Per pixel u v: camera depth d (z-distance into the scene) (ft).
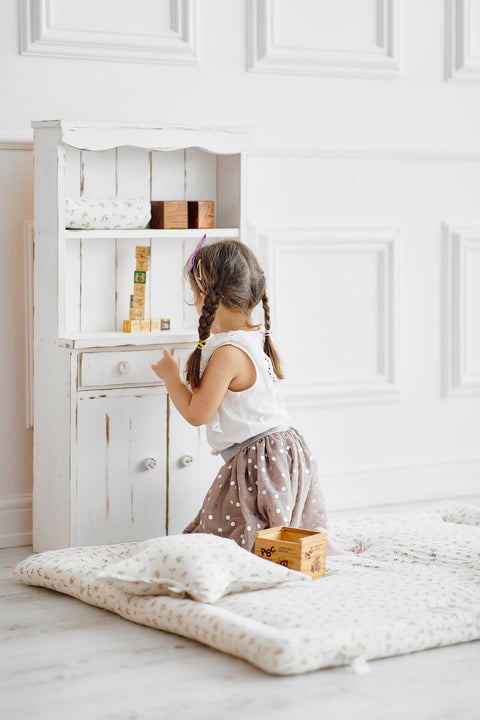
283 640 6.75
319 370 11.94
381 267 12.21
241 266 9.39
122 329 10.53
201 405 9.20
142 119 10.76
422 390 12.57
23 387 10.39
